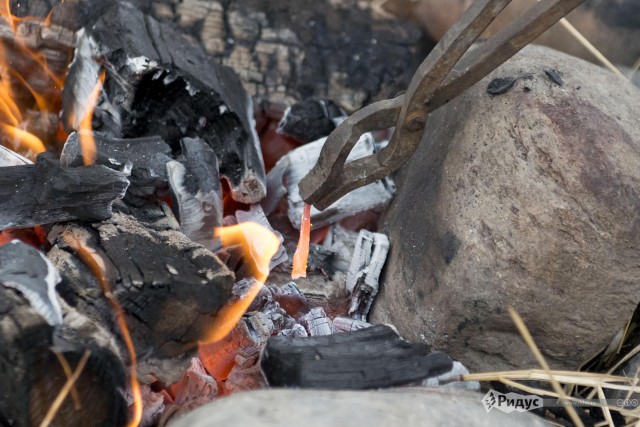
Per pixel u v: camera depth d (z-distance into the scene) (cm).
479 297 113
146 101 123
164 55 122
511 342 114
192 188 117
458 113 117
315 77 132
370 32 133
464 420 106
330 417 104
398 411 105
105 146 116
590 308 112
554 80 114
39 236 115
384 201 125
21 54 127
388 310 119
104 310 108
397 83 133
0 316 104
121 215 114
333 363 108
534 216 111
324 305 122
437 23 133
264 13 132
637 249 111
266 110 131
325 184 115
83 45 124
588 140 112
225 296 109
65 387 104
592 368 119
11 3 127
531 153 112
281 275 123
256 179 122
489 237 112
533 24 108
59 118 128
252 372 113
